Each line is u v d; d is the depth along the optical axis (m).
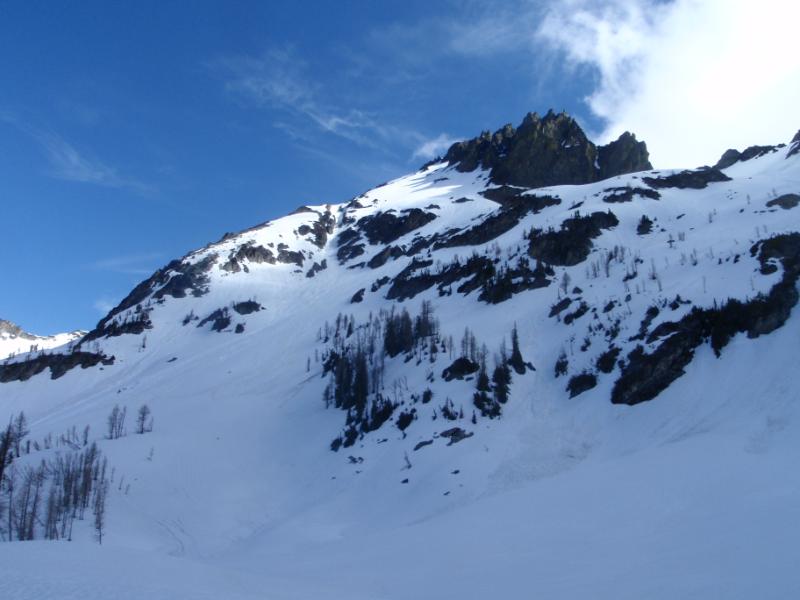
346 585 46.72
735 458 72.75
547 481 85.50
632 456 86.50
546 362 133.12
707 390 98.50
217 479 123.75
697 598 33.34
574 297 159.88
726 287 118.56
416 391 132.62
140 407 176.25
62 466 112.81
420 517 88.06
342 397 151.25
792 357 94.50
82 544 45.19
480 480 92.38
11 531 91.81
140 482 117.38
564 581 41.41
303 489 117.50
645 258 170.25
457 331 163.25
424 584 46.06
